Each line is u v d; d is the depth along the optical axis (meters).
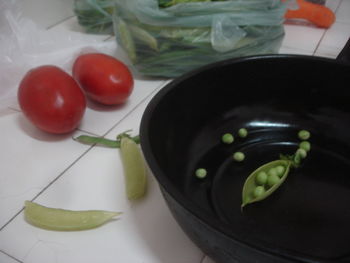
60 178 0.25
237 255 0.14
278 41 0.35
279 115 0.29
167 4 0.32
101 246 0.20
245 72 0.26
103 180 0.24
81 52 0.37
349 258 0.19
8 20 0.33
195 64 0.34
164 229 0.21
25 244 0.20
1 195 0.23
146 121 0.20
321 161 0.25
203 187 0.24
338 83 0.26
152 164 0.17
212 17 0.30
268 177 0.23
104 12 0.40
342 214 0.21
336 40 0.41
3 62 0.33
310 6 0.42
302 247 0.19
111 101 0.30
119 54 0.38
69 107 0.27
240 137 0.28
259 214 0.21
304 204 0.22
